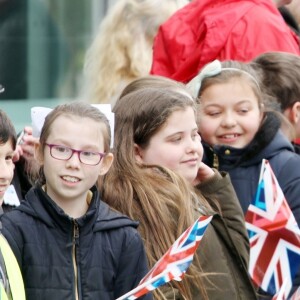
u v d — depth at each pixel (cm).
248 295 1445
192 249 1171
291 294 1391
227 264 1434
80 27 3009
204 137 1625
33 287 1198
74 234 1212
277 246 1276
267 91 1741
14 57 2922
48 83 2973
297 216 1609
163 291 1332
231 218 1479
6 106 2914
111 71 2095
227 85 1606
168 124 1412
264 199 1279
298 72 1747
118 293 1238
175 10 2116
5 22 2911
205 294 1362
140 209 1367
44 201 1213
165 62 1942
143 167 1415
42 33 2970
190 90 1619
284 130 1709
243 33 1859
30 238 1205
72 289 1202
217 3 1909
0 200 1202
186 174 1426
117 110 1440
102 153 1230
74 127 1218
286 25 1973
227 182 1495
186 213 1367
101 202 1259
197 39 1898
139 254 1249
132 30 2095
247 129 1612
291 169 1619
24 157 1520
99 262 1220
